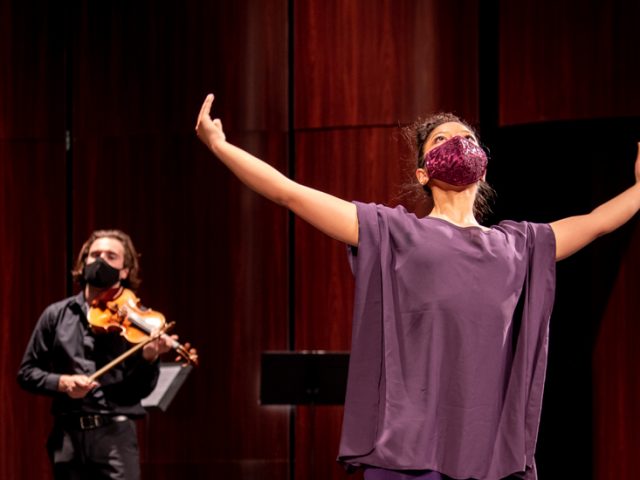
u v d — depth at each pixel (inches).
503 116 323.6
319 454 363.3
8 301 380.8
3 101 383.6
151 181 378.3
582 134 340.2
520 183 364.2
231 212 375.2
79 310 257.9
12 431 378.0
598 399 321.4
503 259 116.3
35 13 383.6
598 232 124.7
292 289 371.2
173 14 377.7
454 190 121.8
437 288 113.3
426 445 111.0
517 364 118.0
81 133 381.4
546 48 316.8
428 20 354.6
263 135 372.5
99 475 246.5
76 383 237.1
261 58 373.1
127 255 271.0
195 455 372.8
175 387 270.2
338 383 306.0
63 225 380.8
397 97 356.2
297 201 116.4
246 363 371.2
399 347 114.2
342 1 361.1
